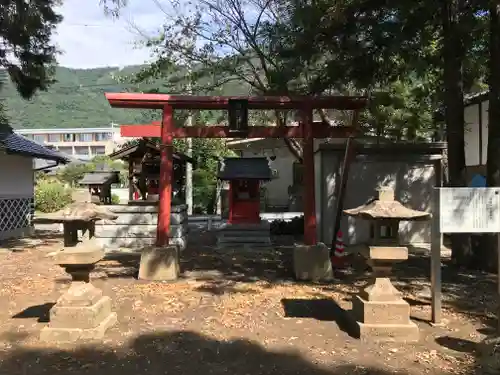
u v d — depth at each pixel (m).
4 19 11.58
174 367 4.80
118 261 10.75
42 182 29.16
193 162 14.28
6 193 15.35
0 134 15.14
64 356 5.05
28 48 12.56
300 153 15.05
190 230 17.58
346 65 8.23
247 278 9.03
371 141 12.81
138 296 7.59
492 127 9.23
